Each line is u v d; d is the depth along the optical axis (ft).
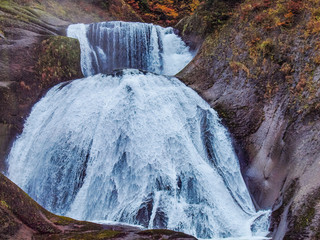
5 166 30.55
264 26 34.86
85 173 27.43
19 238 15.19
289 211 21.59
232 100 34.09
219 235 24.32
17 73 34.12
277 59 31.53
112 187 26.32
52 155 28.86
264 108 30.99
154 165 27.63
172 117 31.60
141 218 23.57
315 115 25.68
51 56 37.42
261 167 28.66
